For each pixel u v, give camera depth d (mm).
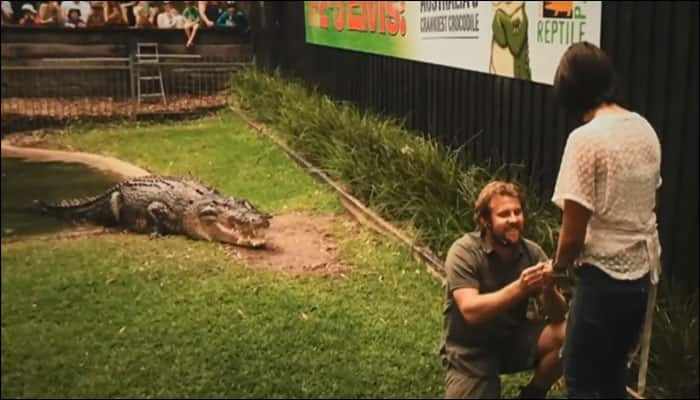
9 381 4207
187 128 12438
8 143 11758
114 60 15172
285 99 11914
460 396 3395
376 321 4945
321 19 11984
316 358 4430
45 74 14742
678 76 4496
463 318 3387
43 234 7117
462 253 3334
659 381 3969
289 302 5262
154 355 4500
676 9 4488
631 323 2895
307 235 6867
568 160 2783
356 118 9547
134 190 7281
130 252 6430
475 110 7305
